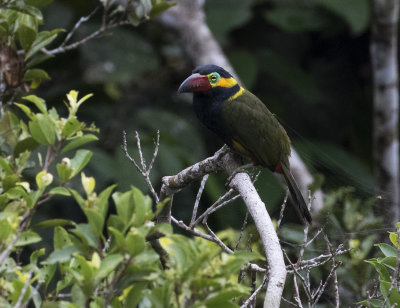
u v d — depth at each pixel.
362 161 17.67
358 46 18.97
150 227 4.84
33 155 11.63
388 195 10.66
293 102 18.59
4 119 7.98
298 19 16.88
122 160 13.62
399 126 17.38
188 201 13.82
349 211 9.30
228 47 18.42
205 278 4.60
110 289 4.84
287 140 9.31
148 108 15.69
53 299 5.58
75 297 4.84
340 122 18.70
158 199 7.23
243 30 18.61
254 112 8.96
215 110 9.04
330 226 9.07
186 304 4.70
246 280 8.39
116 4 16.05
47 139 6.20
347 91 18.98
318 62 19.19
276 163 9.09
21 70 8.36
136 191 4.84
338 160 16.09
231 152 8.84
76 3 16.39
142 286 4.91
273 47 18.83
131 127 14.87
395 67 14.65
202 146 14.92
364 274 8.37
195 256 4.68
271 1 17.50
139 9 9.33
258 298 8.19
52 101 15.56
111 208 13.30
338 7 15.97
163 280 4.88
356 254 8.46
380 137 14.84
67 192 5.77
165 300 4.67
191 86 9.03
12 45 8.30
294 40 18.95
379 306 6.30
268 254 5.79
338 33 17.84
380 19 14.41
